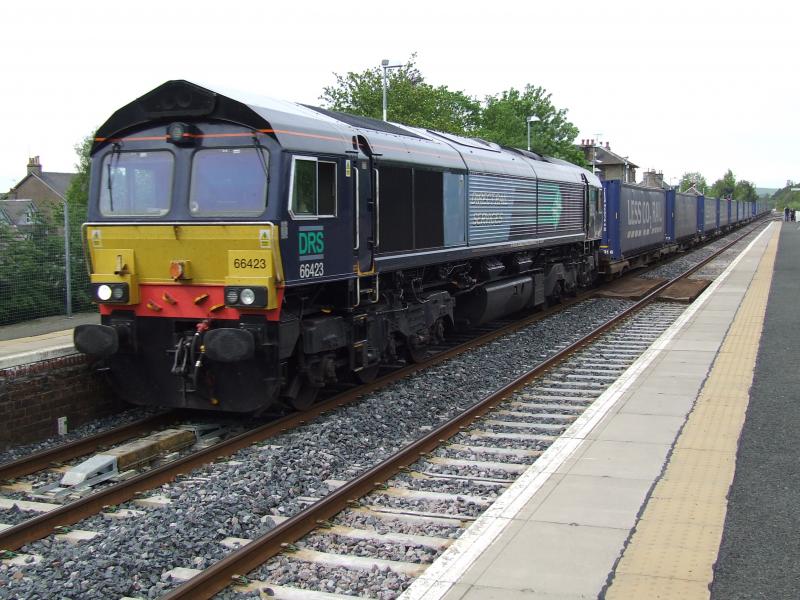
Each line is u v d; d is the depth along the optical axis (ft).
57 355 29.68
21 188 192.54
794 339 43.45
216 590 15.98
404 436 28.60
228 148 27.61
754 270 91.61
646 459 22.70
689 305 64.95
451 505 21.26
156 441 26.23
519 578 15.06
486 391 35.58
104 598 15.93
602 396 30.63
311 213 28.81
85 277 48.62
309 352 29.09
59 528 19.76
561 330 52.39
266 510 20.90
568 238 62.80
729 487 20.34
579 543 16.71
